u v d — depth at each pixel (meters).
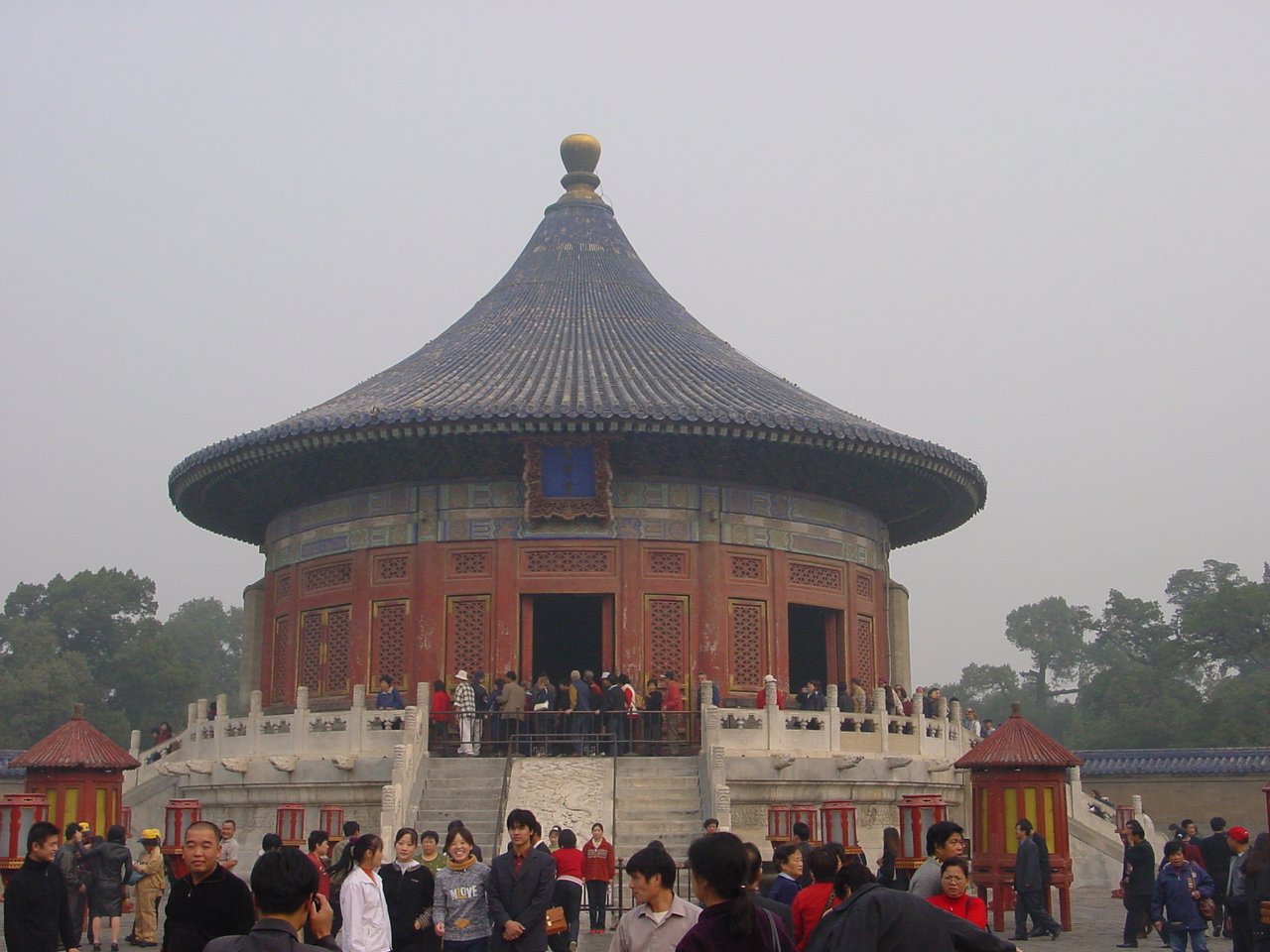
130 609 117.62
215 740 40.47
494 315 50.00
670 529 43.03
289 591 46.62
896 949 12.00
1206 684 110.38
